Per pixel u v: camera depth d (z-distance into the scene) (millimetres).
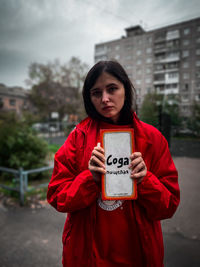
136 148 928
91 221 925
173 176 953
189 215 3217
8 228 2996
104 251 950
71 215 982
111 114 875
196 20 37938
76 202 853
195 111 24469
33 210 3641
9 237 2752
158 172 944
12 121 6020
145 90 44031
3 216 3410
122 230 945
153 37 42625
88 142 937
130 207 938
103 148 802
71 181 925
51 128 20344
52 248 2502
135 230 943
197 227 2850
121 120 995
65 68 32281
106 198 791
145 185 836
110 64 876
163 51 41500
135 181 800
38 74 32594
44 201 4031
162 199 850
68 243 967
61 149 997
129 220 950
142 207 949
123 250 949
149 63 43438
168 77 41344
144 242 925
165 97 22891
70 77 32469
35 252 2424
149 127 984
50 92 32781
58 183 929
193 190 4594
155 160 948
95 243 947
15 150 5320
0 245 2570
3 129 5512
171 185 930
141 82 44469
